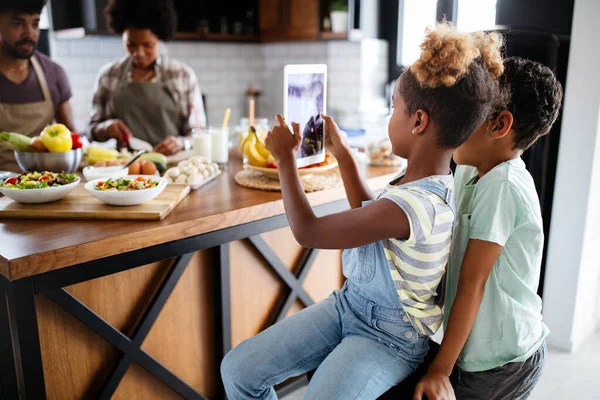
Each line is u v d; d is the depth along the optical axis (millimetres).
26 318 1229
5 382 1441
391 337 1165
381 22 3908
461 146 1211
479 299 1128
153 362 1675
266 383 1238
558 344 2484
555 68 2209
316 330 1266
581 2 2113
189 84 3121
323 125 1666
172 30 2924
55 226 1392
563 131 2268
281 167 1170
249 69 4809
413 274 1097
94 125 2938
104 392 1575
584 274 2408
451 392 1096
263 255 1896
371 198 1454
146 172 1817
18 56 2709
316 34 3816
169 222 1432
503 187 1135
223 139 2205
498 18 2314
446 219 1079
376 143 2160
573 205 2309
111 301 1574
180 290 1740
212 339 1870
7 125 2748
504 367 1192
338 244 1084
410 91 1077
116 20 2830
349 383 1090
